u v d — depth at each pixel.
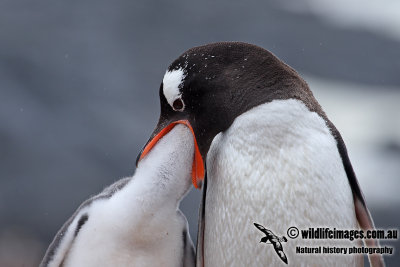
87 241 4.40
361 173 18.50
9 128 18.94
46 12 26.19
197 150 4.32
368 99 24.25
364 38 28.64
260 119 3.99
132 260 4.41
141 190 4.38
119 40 25.41
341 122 22.09
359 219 4.26
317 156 3.95
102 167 18.31
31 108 20.11
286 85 4.12
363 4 32.25
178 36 26.83
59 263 4.46
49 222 16.25
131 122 20.50
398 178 18.17
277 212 3.92
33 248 15.33
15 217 16.19
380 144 20.62
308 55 27.08
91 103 21.11
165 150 4.41
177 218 4.51
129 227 4.36
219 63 4.20
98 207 4.49
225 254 4.08
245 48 4.25
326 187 3.95
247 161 3.98
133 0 28.55
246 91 4.11
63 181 17.52
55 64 22.81
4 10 25.77
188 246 4.58
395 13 31.45
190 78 4.23
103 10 27.42
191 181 4.47
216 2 30.12
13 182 17.16
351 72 26.20
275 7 30.69
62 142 18.91
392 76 26.28
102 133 19.64
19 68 22.06
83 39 24.84
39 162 18.02
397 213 16.33
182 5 29.33
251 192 3.95
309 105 4.11
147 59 24.66
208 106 4.19
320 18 30.20
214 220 4.14
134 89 22.52
